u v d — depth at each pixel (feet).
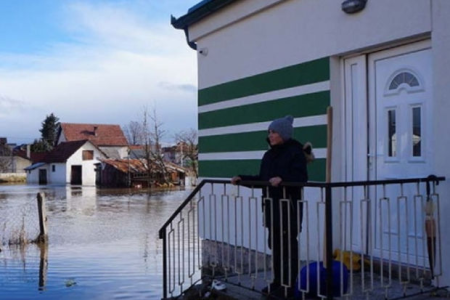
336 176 20.98
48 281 33.24
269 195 16.46
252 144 25.86
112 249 45.65
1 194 124.16
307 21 22.26
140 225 63.26
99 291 30.17
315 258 21.66
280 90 23.85
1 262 40.14
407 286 17.20
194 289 19.88
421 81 18.22
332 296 14.37
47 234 54.65
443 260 16.74
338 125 21.11
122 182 160.15
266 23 24.81
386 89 19.52
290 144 15.88
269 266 24.40
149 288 30.50
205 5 27.91
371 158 20.03
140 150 208.13
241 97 26.73
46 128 280.31
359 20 19.77
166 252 22.21
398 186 18.98
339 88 21.20
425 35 17.79
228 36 27.81
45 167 204.54
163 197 111.24
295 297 15.97
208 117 29.66
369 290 15.62
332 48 20.98
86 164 193.57
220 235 28.07
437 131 17.01
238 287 18.62
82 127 237.04
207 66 29.76
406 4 18.04
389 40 18.63
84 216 73.87
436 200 16.88
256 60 25.53
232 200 27.20
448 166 16.65
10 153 240.12
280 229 15.92
